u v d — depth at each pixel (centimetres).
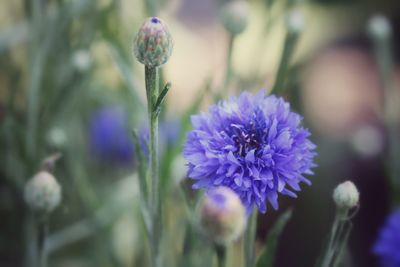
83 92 43
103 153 48
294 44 34
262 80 41
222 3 41
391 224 36
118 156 48
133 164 48
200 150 27
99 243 42
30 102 39
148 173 29
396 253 35
